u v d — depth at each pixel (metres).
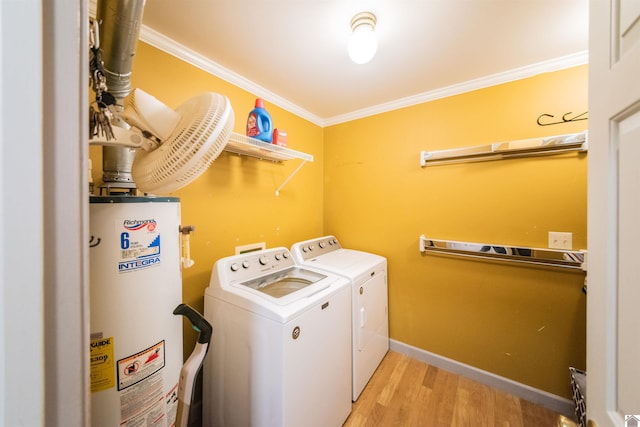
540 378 1.52
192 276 1.42
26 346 0.27
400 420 1.41
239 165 1.70
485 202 1.68
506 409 1.48
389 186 2.10
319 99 2.02
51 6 0.28
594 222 0.52
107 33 0.73
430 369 1.84
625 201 0.43
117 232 0.71
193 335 1.40
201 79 1.45
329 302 1.25
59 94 0.29
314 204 2.42
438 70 1.57
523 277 1.56
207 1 1.03
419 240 1.95
